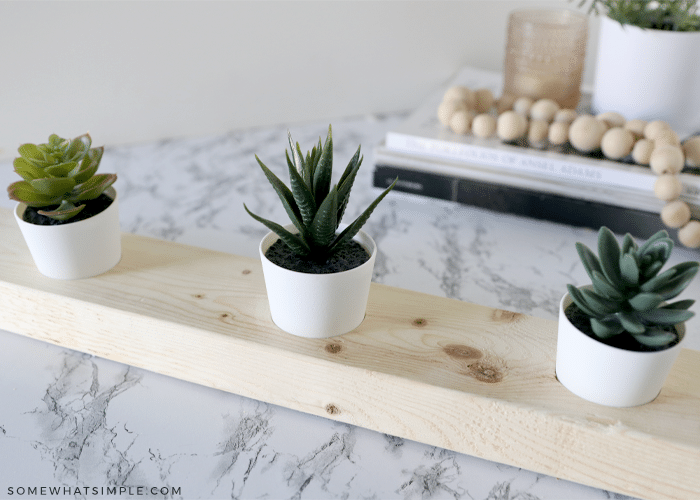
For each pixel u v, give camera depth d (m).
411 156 0.83
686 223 0.71
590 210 0.76
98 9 0.89
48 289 0.56
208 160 0.97
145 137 1.02
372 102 1.12
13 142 0.94
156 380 0.57
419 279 0.70
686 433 0.43
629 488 0.45
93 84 0.94
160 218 0.81
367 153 0.98
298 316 0.50
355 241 0.54
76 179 0.55
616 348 0.41
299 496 0.46
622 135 0.73
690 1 0.80
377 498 0.46
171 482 0.47
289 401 0.52
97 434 0.51
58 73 0.91
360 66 1.07
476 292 0.68
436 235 0.79
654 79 0.78
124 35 0.92
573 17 0.89
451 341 0.52
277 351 0.49
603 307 0.42
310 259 0.51
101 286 0.57
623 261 0.41
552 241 0.78
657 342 0.40
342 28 1.03
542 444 0.46
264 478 0.48
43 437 0.50
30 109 0.92
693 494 0.43
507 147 0.79
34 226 0.53
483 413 0.46
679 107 0.80
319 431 0.52
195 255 0.63
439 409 0.47
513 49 0.86
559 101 0.86
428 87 1.13
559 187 0.77
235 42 0.98
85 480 0.47
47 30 0.88
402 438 0.52
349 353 0.50
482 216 0.83
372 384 0.48
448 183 0.82
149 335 0.53
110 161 0.96
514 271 0.72
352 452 0.50
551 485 0.48
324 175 0.48
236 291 0.57
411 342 0.51
